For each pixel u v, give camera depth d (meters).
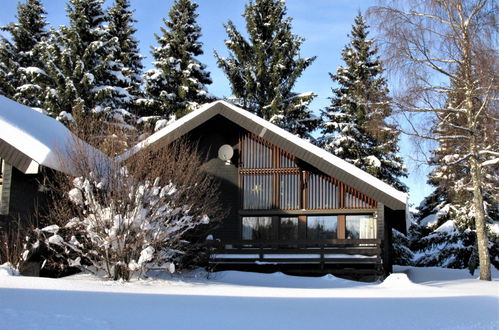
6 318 6.86
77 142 16.50
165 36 36.53
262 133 20.92
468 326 7.49
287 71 35.94
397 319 8.03
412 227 36.75
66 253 15.67
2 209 16.00
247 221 22.25
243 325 7.13
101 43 31.98
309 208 21.58
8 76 36.50
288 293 12.51
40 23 38.53
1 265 15.00
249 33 36.22
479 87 20.02
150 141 18.64
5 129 16.39
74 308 8.07
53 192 17.95
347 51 36.81
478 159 20.97
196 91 35.38
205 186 18.77
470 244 33.22
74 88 30.56
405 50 20.55
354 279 19.19
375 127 21.25
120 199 15.24
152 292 11.78
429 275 23.70
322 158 20.27
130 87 35.19
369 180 19.75
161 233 15.27
